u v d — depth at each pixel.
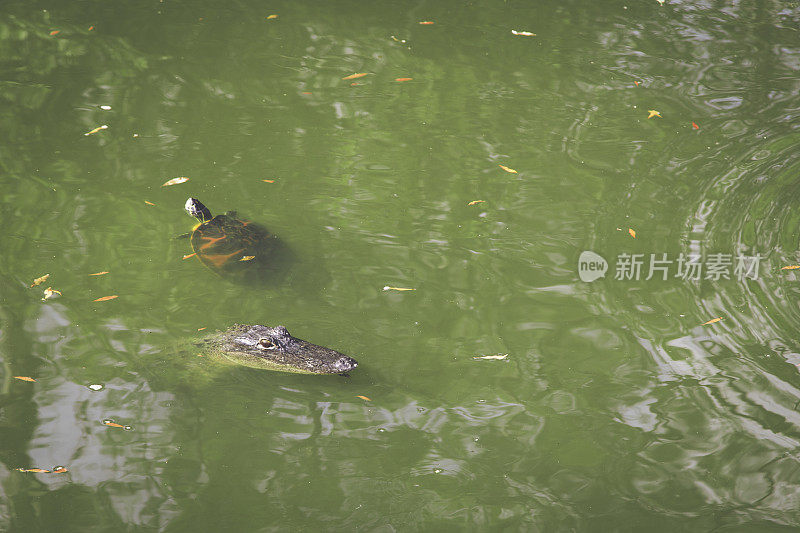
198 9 11.59
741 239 6.76
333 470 4.41
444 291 6.13
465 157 8.06
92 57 9.94
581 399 5.01
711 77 9.97
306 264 6.38
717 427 4.73
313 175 7.68
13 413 4.74
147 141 8.13
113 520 4.02
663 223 7.01
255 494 4.23
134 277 6.14
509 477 4.38
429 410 4.92
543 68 10.15
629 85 9.71
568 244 6.73
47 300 5.80
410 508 4.14
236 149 8.07
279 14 11.56
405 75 9.84
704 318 5.81
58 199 7.07
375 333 5.64
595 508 4.14
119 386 5.02
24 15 11.05
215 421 4.79
